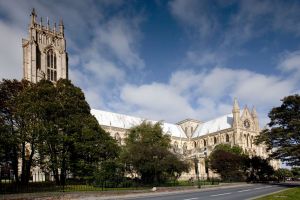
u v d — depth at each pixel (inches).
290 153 2733.8
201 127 6791.3
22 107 2169.0
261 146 5698.8
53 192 1505.9
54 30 4653.1
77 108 2564.0
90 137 2511.1
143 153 2640.3
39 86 2401.6
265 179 4266.7
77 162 2452.0
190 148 6530.5
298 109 2878.9
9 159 2050.9
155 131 3440.0
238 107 5753.0
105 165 2372.0
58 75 4552.2
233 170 3890.3
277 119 2979.8
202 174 4975.4
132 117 5920.3
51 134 2224.4
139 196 1683.1
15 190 1579.7
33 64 4195.4
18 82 2468.0
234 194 1697.8
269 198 1321.4
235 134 5605.3
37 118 2265.0
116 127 5147.6
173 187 2219.5
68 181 2610.7
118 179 2365.9
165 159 2645.2
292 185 2817.4
